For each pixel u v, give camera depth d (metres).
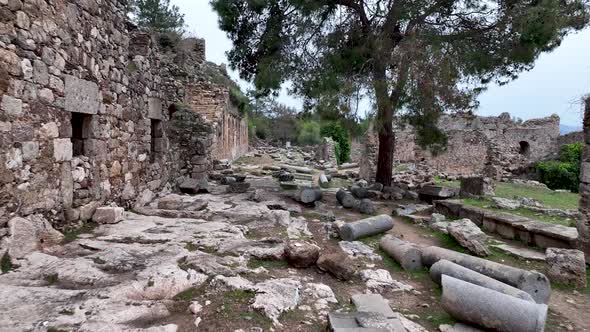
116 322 3.17
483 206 10.36
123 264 4.45
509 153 23.47
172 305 3.65
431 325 4.01
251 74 13.24
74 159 5.88
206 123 13.98
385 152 13.37
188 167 13.00
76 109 5.88
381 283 5.01
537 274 4.67
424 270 5.86
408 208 10.32
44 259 4.46
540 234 6.97
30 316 3.14
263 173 18.42
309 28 11.35
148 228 6.27
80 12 5.99
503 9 10.34
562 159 23.70
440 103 10.73
